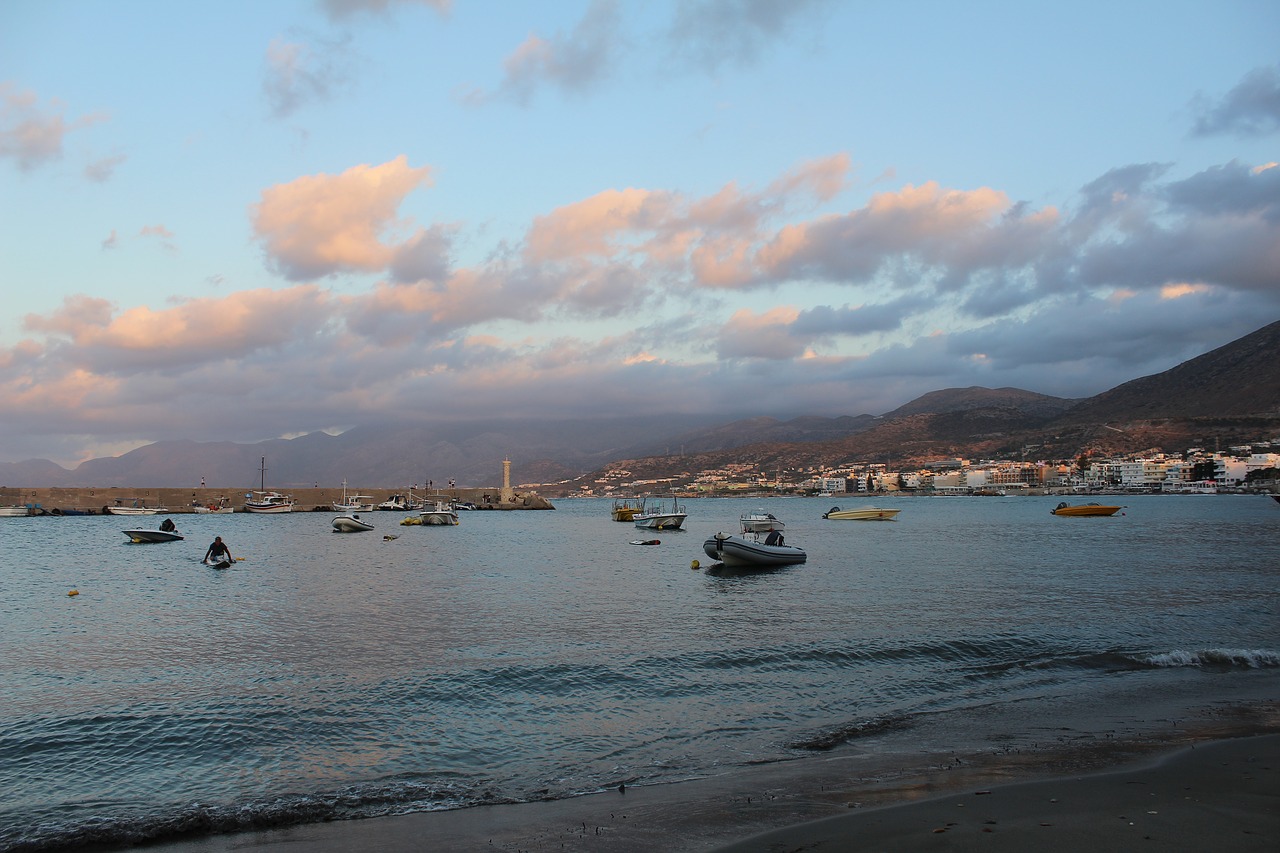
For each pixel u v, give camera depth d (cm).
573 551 7281
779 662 2233
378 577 4859
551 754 1502
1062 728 1580
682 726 1666
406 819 1184
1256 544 6994
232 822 1189
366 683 2033
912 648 2384
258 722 1717
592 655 2347
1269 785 1186
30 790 1356
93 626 3009
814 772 1344
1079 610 3181
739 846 1013
